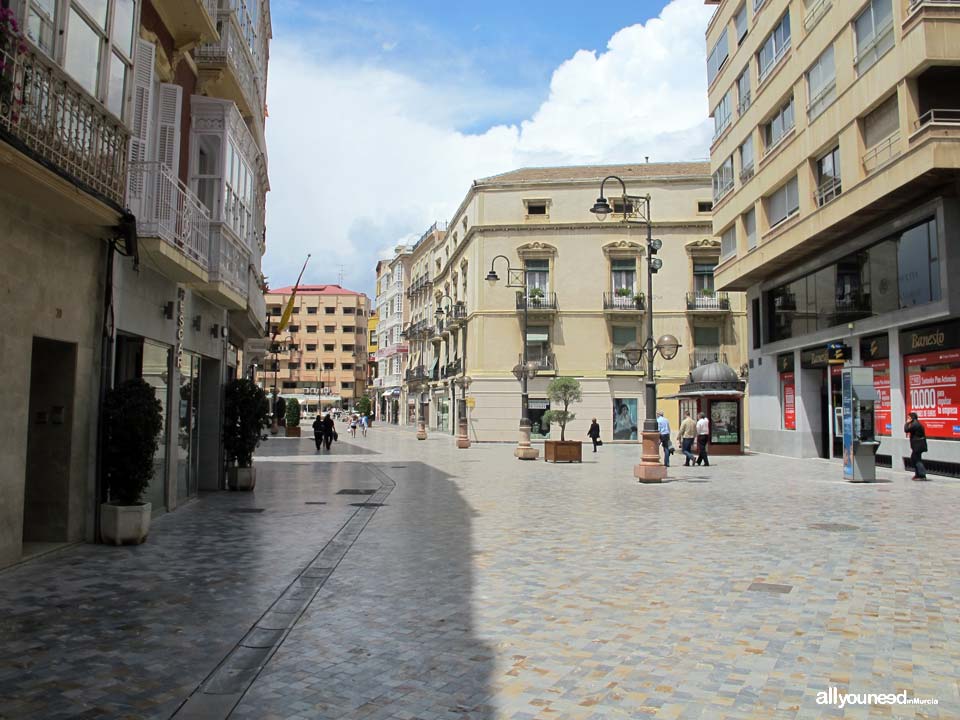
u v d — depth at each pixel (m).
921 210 19.11
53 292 8.30
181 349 12.62
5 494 7.49
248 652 5.20
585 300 44.84
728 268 31.25
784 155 25.44
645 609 6.30
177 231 11.04
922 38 17.48
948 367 18.75
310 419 100.19
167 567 7.90
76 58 7.78
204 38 12.17
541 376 44.41
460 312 49.84
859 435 17.91
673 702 4.28
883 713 4.09
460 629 5.75
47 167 7.07
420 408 68.38
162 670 4.80
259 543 9.45
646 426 18.58
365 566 8.09
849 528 10.59
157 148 11.48
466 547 9.23
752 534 10.12
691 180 44.78
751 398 31.98
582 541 9.65
